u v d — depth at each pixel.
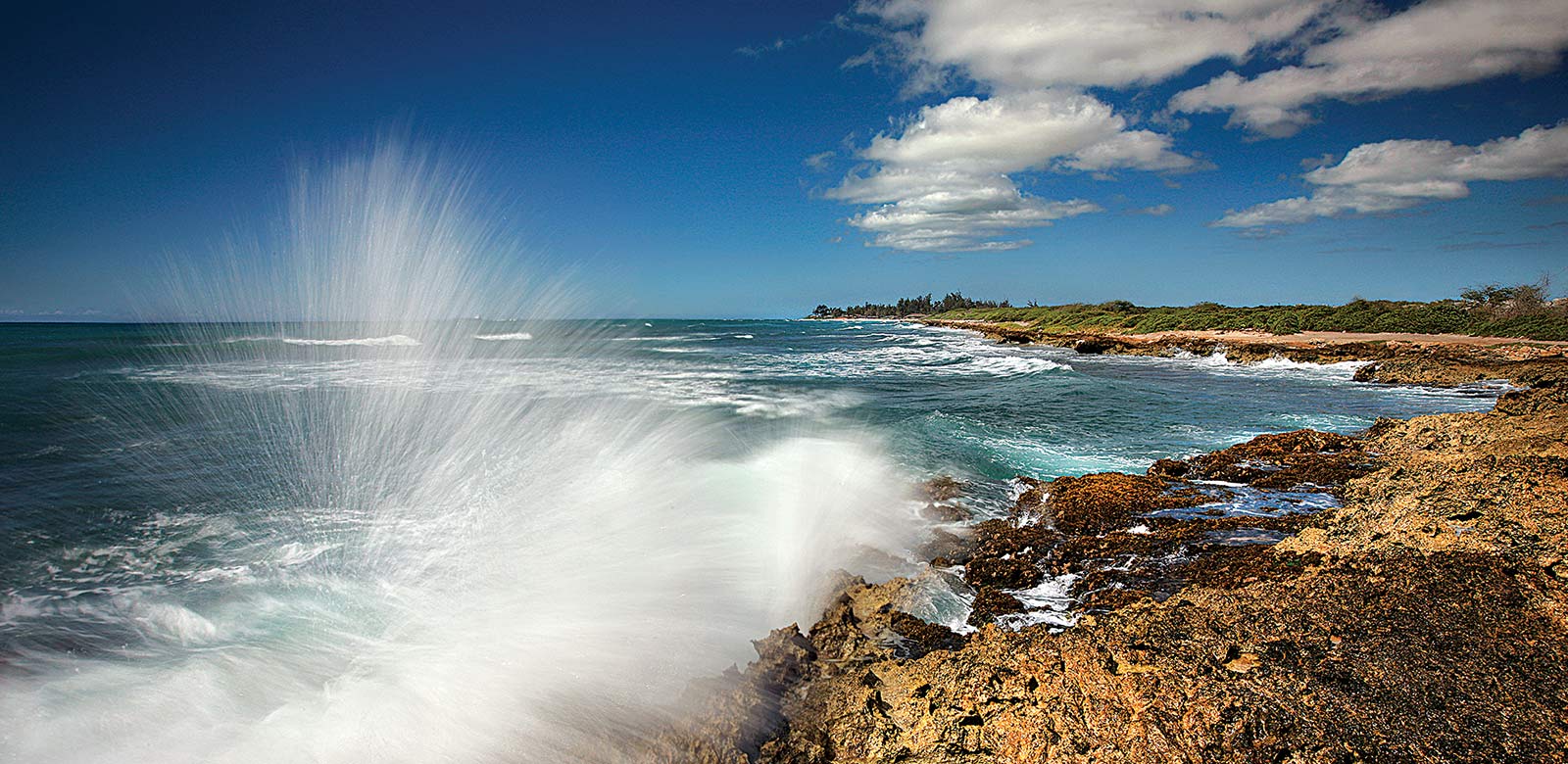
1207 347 34.25
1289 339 36.81
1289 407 17.12
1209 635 4.41
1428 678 3.83
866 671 4.61
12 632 5.21
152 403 14.27
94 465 9.64
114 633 5.24
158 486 8.70
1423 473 7.63
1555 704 3.56
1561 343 29.77
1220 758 3.38
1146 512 8.41
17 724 4.07
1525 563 5.06
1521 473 6.73
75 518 7.58
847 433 13.33
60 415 13.27
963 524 8.21
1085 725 3.68
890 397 18.94
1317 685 3.81
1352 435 12.52
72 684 4.52
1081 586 6.43
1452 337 35.69
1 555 6.61
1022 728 3.74
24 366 22.42
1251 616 4.61
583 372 21.83
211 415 12.87
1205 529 7.52
